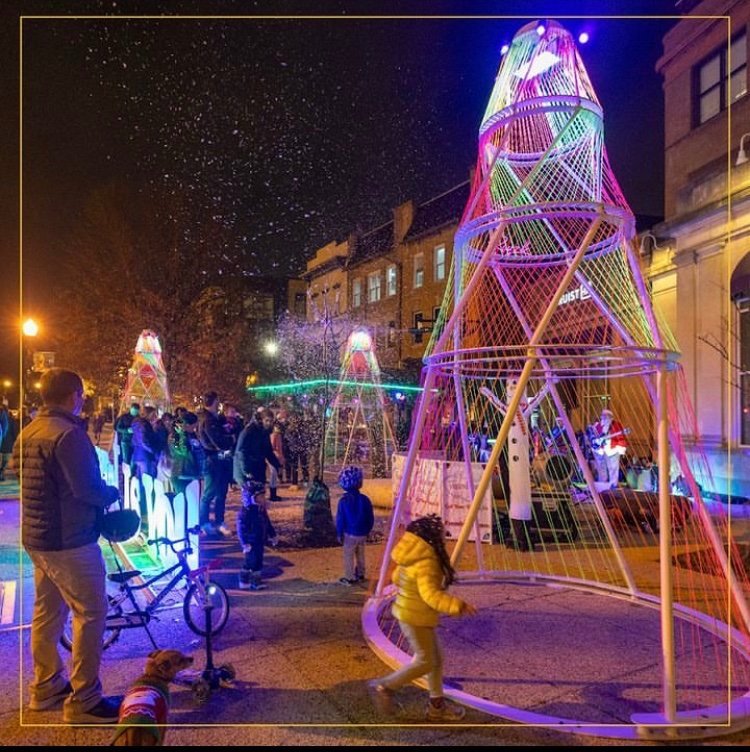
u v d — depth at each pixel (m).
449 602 3.60
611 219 4.82
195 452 9.35
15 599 6.24
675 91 14.77
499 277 6.51
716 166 13.48
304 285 39.31
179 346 26.95
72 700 3.79
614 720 3.81
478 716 3.83
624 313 5.77
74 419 3.95
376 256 31.81
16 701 4.09
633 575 7.04
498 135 5.93
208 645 4.25
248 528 6.52
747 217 11.66
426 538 3.82
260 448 9.16
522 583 6.70
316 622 5.49
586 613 5.73
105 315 26.80
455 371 6.67
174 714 3.86
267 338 27.81
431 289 28.12
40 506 3.78
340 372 17.97
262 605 5.96
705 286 12.59
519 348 4.39
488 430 11.17
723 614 5.75
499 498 10.78
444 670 4.52
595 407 13.96
